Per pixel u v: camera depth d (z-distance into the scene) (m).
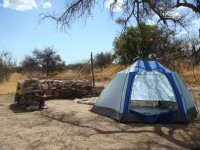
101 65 40.38
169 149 7.19
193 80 22.81
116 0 13.12
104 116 10.33
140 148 7.25
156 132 8.56
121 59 27.83
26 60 37.81
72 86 15.30
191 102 10.64
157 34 16.03
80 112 10.93
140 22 13.80
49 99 14.60
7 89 18.38
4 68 22.92
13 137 8.05
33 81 12.02
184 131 8.69
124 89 9.99
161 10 12.79
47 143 7.59
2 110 11.60
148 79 11.55
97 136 8.17
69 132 8.53
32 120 9.91
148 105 11.70
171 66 15.27
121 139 7.93
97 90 16.31
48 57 39.00
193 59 15.17
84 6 12.10
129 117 9.62
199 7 12.04
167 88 11.28
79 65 42.81
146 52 21.55
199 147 7.35
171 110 9.78
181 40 14.99
